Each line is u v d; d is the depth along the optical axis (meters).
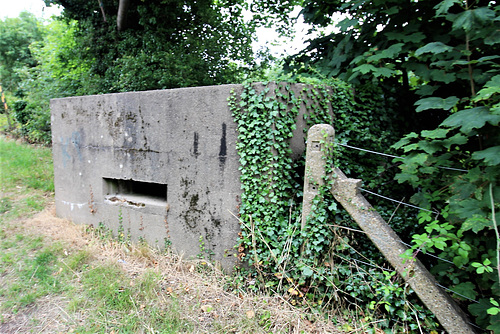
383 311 2.81
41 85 11.76
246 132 3.32
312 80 3.89
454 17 2.79
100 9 9.18
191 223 3.87
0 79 21.83
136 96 4.19
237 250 3.55
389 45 3.91
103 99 4.55
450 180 2.53
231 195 3.54
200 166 3.73
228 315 2.95
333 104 4.11
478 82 2.91
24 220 5.30
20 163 8.34
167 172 4.02
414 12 3.81
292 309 2.94
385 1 3.60
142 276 3.54
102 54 9.65
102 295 3.24
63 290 3.40
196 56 9.09
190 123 3.76
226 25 10.13
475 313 2.34
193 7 9.26
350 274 2.90
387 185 4.18
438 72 3.29
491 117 2.04
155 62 8.51
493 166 2.23
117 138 4.46
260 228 3.33
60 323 2.91
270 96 3.23
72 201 5.23
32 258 4.07
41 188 6.89
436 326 2.56
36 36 24.78
